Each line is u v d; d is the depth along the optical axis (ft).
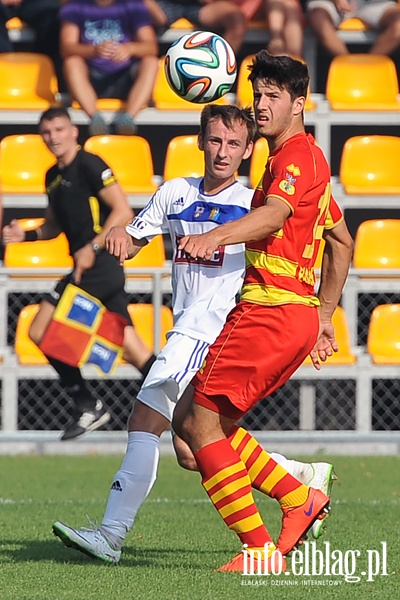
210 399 59.31
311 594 56.39
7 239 115.34
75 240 115.75
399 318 138.82
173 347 67.97
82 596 55.06
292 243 58.70
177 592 56.13
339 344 136.15
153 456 66.33
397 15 163.22
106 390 143.13
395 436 131.85
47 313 117.08
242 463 60.70
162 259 144.05
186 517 86.43
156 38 158.71
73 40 151.74
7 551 69.51
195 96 76.33
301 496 63.26
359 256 144.97
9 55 161.58
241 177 153.79
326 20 159.74
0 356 135.33
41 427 143.95
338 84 161.89
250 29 161.07
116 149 152.25
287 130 59.67
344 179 153.99
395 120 155.22
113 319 117.29
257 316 58.70
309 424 136.46
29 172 153.48
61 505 92.12
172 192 69.82
